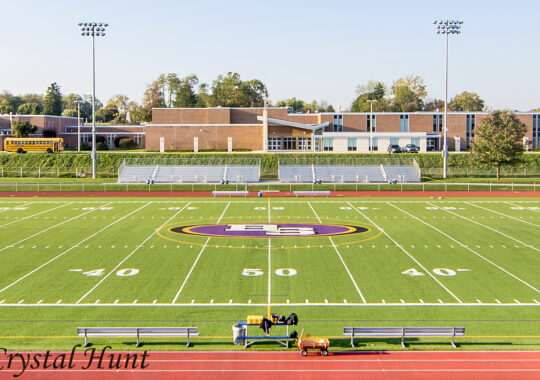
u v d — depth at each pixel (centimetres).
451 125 11569
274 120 10844
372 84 17075
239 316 2595
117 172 8619
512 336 2366
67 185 7212
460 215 5259
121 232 4403
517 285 3053
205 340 2328
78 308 2689
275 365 2097
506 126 8119
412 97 17000
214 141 11025
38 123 13275
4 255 3672
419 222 4878
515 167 8750
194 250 3828
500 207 5766
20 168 8769
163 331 2230
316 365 2097
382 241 4109
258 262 3519
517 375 2014
